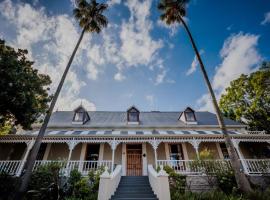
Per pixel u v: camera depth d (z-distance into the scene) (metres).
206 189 9.81
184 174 10.69
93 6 14.81
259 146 14.98
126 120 17.12
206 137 12.87
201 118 18.09
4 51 8.74
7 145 13.65
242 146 14.86
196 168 11.01
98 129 15.27
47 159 13.45
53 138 12.31
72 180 9.45
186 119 16.42
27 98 8.90
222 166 10.59
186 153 14.22
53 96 11.04
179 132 14.71
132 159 14.04
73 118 15.90
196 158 11.60
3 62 8.12
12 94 8.31
